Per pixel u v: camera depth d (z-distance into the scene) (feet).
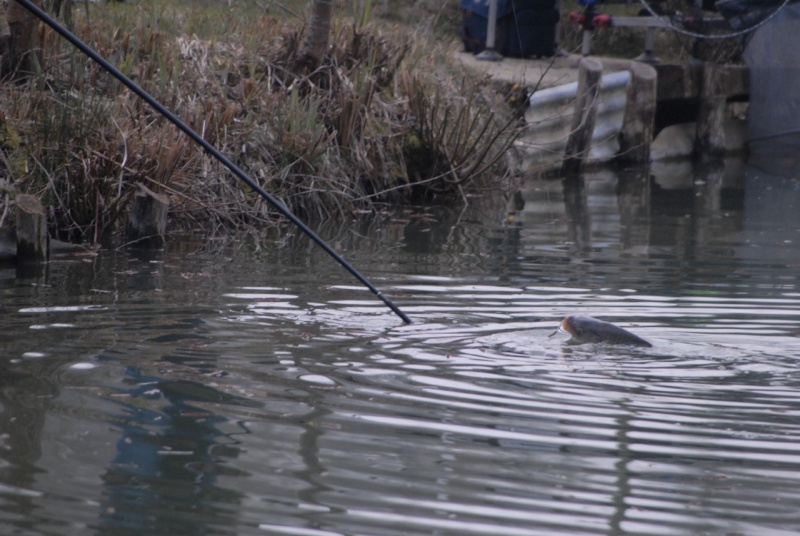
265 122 74.13
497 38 114.73
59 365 33.32
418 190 82.64
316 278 49.70
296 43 81.61
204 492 23.29
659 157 115.85
